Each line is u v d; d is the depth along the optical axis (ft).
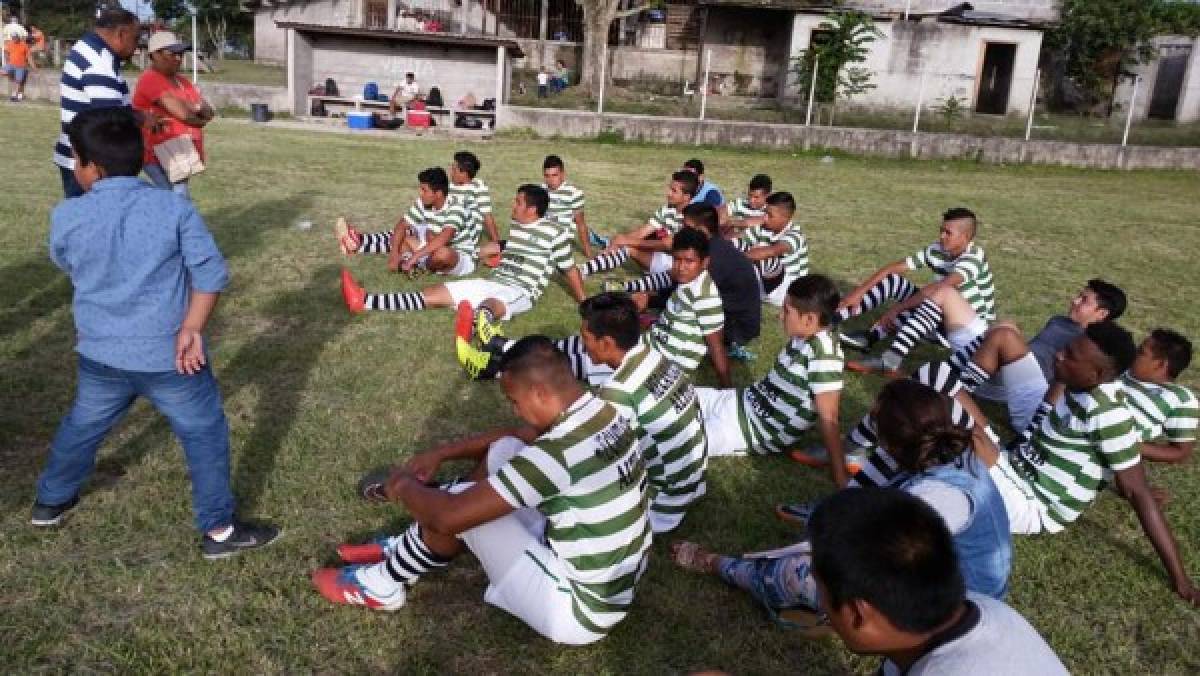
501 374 8.91
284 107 65.10
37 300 19.44
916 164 60.23
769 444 14.07
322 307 20.43
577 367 16.33
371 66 69.10
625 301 11.68
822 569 5.72
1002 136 65.31
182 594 10.09
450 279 23.53
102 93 17.47
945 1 84.94
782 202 23.30
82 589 10.03
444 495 8.78
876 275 20.83
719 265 18.70
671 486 11.82
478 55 69.36
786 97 79.77
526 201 20.70
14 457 12.76
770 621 10.34
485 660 9.42
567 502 8.72
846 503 5.81
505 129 62.18
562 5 95.66
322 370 16.78
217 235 26.58
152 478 12.40
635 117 61.31
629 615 10.28
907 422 9.15
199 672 8.96
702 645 9.89
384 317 20.02
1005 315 24.20
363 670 9.16
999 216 41.04
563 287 24.17
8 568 10.27
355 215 30.94
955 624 5.61
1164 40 81.82
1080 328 16.05
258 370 16.57
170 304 9.58
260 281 22.17
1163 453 14.01
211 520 10.53
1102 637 10.54
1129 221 41.70
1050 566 11.91
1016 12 84.38
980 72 77.10
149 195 9.37
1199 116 80.33
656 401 11.47
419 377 16.74
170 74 19.63
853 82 67.51
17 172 33.99
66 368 15.98
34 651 9.02
